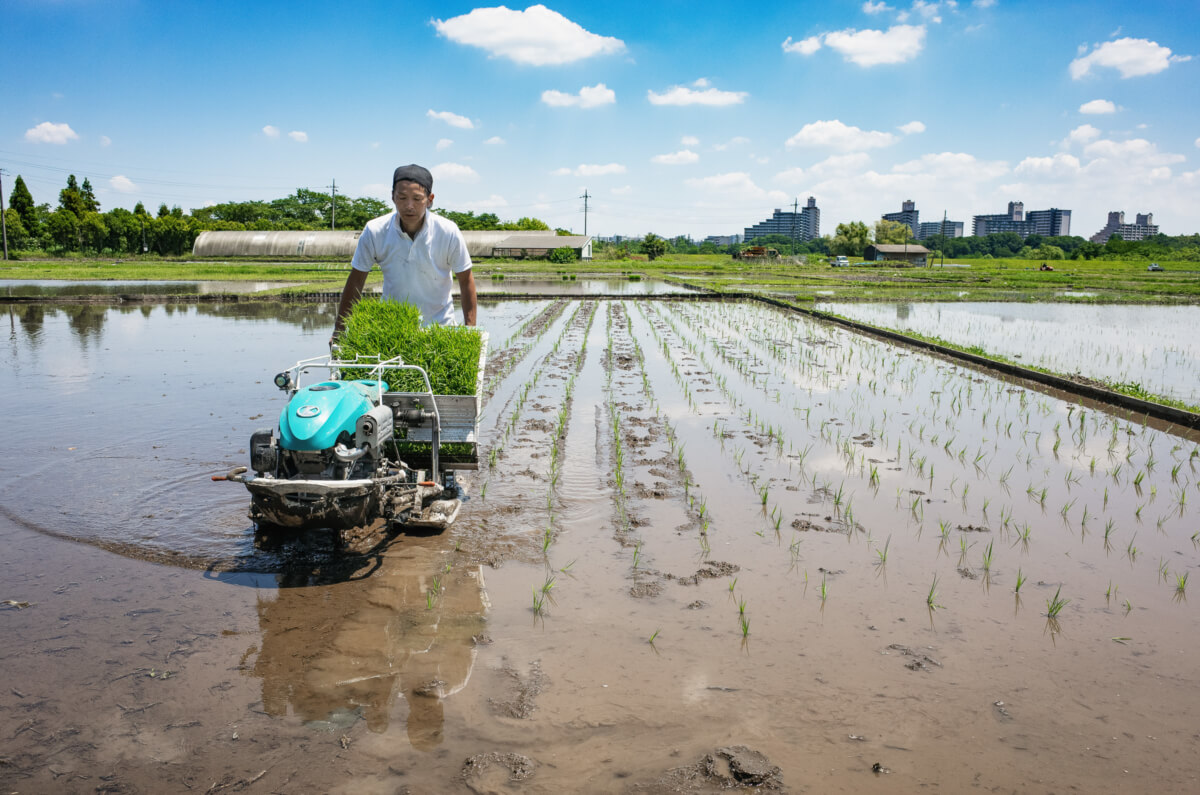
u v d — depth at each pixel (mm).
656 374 12305
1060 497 6488
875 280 45375
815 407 9945
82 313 21906
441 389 5848
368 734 3266
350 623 4234
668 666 3822
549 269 58469
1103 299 31062
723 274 53750
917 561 5168
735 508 6152
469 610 4398
